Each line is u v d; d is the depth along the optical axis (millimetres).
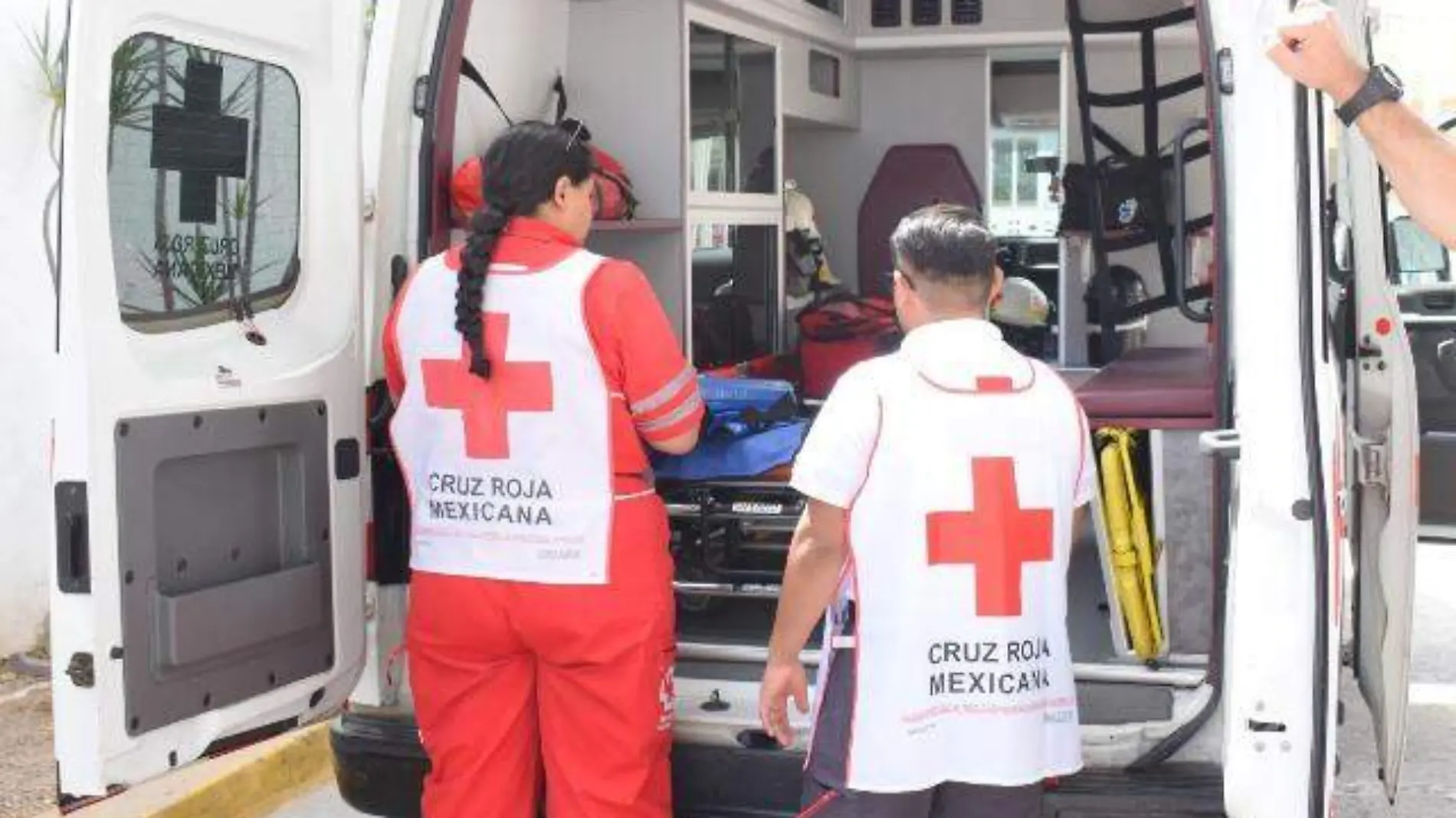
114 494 2658
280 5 3000
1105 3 4684
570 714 3043
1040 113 5953
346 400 3176
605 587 2969
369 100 3277
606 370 2953
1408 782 4797
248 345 2977
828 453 2643
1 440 5297
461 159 3730
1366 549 3879
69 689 2656
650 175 4551
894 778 2643
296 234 3098
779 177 5277
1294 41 2359
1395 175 2354
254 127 2994
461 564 3049
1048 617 2711
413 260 3340
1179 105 5367
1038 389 2711
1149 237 4645
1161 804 2852
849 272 6098
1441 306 7426
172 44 2803
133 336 2730
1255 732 2652
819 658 3129
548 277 2953
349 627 3184
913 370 2676
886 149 6008
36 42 5180
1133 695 3062
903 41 5723
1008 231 5938
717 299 4859
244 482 2953
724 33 4809
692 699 3236
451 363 3021
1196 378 3578
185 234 2859
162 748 2781
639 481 3023
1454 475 7367
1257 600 2639
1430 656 6125
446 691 3129
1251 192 2619
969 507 2641
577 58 4555
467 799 3145
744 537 3865
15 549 5367
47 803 4320
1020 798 2713
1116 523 3113
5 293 5250
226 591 2865
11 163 5203
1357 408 3881
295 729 3121
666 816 3107
